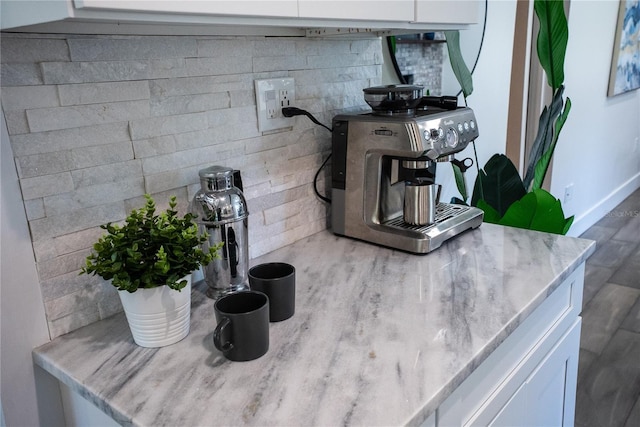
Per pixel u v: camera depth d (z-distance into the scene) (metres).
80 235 0.93
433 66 2.01
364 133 1.26
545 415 1.25
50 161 0.87
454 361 0.81
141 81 0.98
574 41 3.13
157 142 1.02
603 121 3.89
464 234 1.39
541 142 2.15
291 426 0.68
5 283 0.85
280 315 0.94
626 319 2.53
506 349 0.98
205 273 1.06
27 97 0.83
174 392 0.76
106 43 0.91
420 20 1.12
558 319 1.21
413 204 1.27
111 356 0.86
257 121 1.22
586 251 1.24
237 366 0.81
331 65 1.40
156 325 0.86
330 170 1.46
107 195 0.96
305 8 0.85
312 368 0.80
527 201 1.75
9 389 0.88
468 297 1.02
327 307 1.00
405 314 0.96
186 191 1.09
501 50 2.42
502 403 1.00
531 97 2.88
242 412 0.71
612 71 3.81
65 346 0.89
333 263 1.22
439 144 1.19
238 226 1.03
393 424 0.67
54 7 0.63
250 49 1.17
